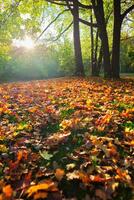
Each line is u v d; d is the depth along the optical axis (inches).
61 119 255.1
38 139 205.2
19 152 166.9
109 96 380.2
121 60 1781.5
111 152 171.6
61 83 607.5
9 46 914.1
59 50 1173.7
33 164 161.9
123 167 159.0
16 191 134.5
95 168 153.3
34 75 1400.1
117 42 722.2
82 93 419.2
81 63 880.3
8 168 156.3
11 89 523.2
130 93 423.8
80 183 139.3
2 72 1341.0
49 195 130.0
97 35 1130.7
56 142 191.8
